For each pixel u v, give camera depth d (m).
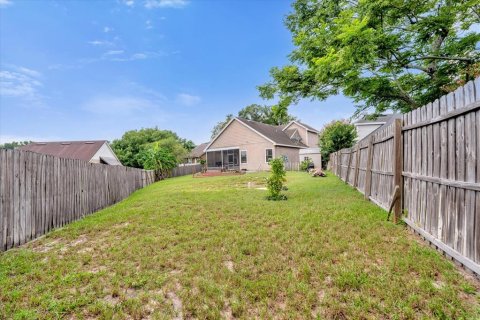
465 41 7.94
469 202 2.88
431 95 8.98
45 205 5.63
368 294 2.60
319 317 2.31
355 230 4.45
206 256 3.74
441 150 3.45
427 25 7.43
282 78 9.73
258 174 18.95
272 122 45.72
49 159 5.85
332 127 25.19
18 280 3.21
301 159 26.97
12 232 4.62
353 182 9.84
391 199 5.25
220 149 26.78
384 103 10.01
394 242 3.85
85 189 7.66
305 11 10.01
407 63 8.23
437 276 2.88
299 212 6.04
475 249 2.78
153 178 20.20
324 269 3.12
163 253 3.94
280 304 2.56
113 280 3.12
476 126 2.76
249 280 2.99
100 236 5.07
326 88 9.30
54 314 2.52
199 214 6.43
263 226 5.16
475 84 2.74
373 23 7.36
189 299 2.68
